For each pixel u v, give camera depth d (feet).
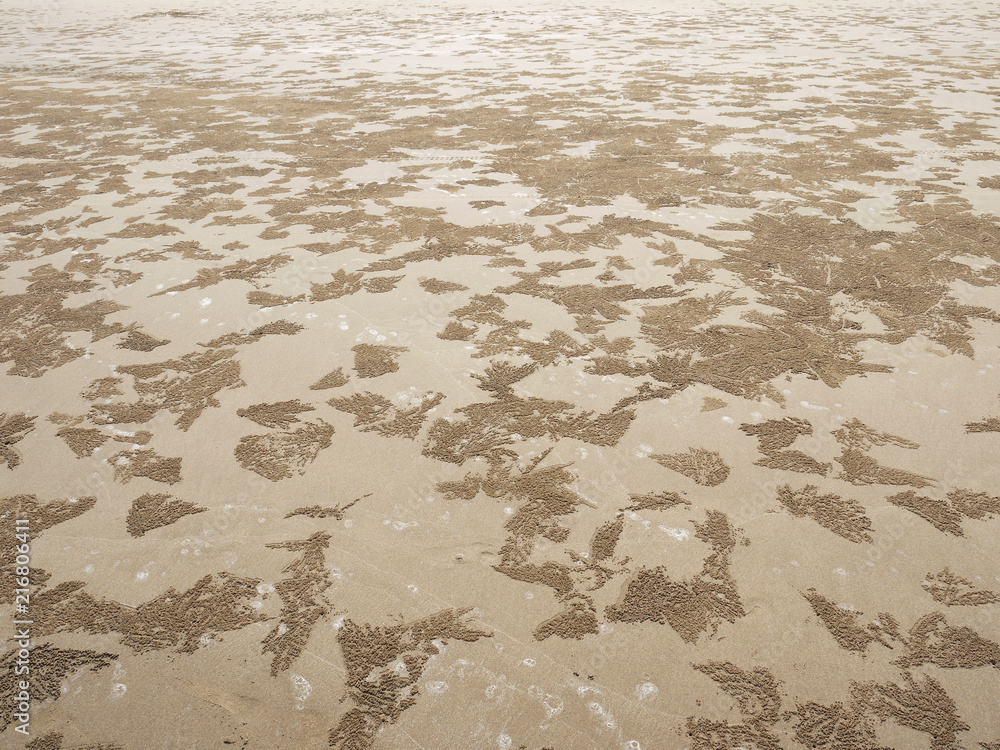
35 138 17.19
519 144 15.70
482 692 4.20
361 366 7.56
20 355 7.91
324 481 5.94
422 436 6.45
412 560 5.15
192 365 7.68
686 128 16.52
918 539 5.16
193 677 4.33
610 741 3.93
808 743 3.87
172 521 5.55
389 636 4.57
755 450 6.12
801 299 8.63
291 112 19.22
